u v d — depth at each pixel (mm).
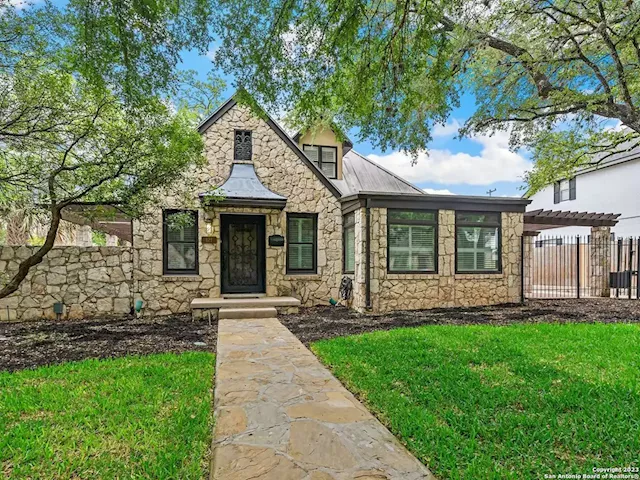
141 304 9695
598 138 8203
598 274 13734
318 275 11453
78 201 6410
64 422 3357
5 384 4406
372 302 10055
